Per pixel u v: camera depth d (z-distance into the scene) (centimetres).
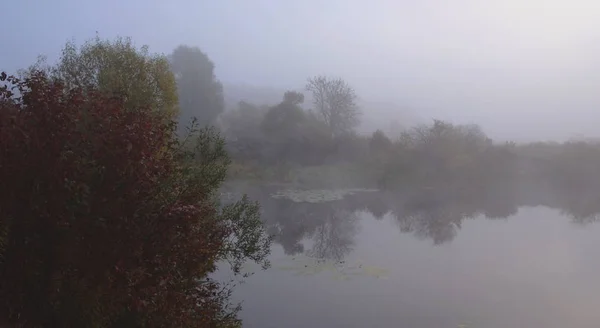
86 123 571
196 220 638
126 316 659
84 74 1773
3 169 510
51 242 536
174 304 688
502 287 1648
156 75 1886
